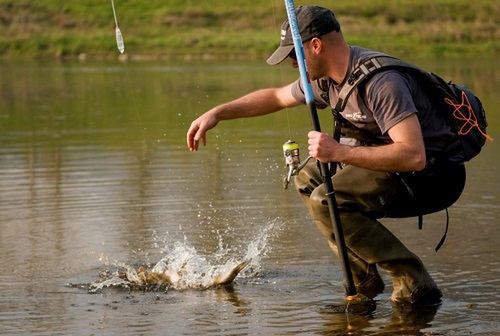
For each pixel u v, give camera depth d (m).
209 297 10.70
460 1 61.25
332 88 10.44
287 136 22.64
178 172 18.14
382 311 10.08
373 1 61.34
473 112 10.17
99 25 61.78
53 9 63.47
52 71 47.91
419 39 55.50
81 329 9.60
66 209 15.19
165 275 11.36
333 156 9.71
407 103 9.66
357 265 10.93
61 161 19.75
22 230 13.86
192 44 57.88
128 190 16.52
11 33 60.50
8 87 39.56
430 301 10.35
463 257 12.08
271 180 17.20
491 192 15.84
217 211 14.91
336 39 10.13
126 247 12.91
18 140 23.25
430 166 10.09
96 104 32.09
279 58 10.39
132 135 23.70
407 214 10.57
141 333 9.45
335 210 10.08
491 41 55.44
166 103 31.66
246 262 11.21
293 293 10.77
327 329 9.50
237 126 24.73
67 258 12.39
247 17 61.88
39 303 10.52
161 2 64.50
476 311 10.02
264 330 9.48
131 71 46.38
